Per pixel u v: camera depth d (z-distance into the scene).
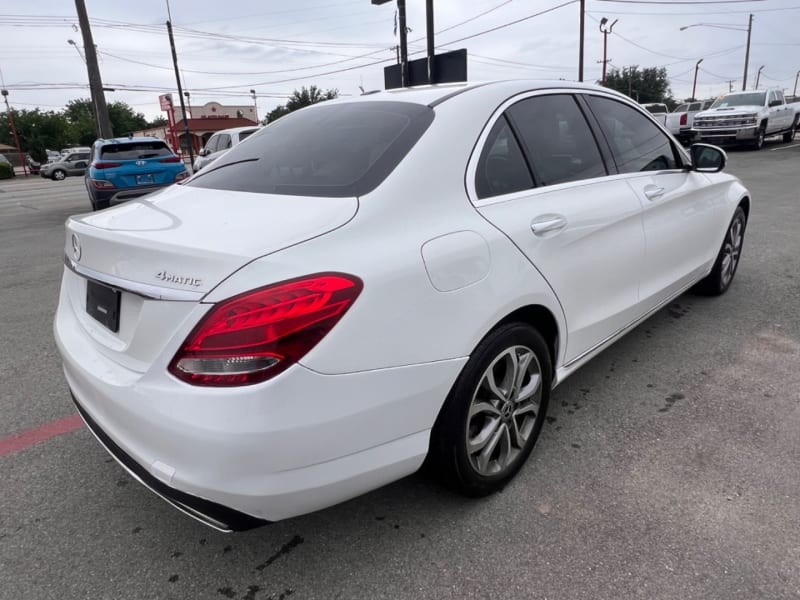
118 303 1.95
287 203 2.03
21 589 2.04
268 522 1.76
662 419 2.98
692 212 3.79
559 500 2.39
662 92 64.94
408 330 1.86
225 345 1.61
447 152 2.21
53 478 2.68
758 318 4.30
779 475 2.50
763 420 2.94
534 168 2.56
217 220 1.96
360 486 1.87
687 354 3.73
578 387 3.36
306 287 1.65
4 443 2.98
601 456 2.68
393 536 2.23
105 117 18.80
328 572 2.08
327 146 2.38
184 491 1.69
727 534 2.17
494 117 2.46
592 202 2.75
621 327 3.16
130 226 2.03
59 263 7.11
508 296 2.20
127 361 1.89
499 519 2.30
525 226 2.33
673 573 2.00
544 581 1.99
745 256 6.04
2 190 23.64
